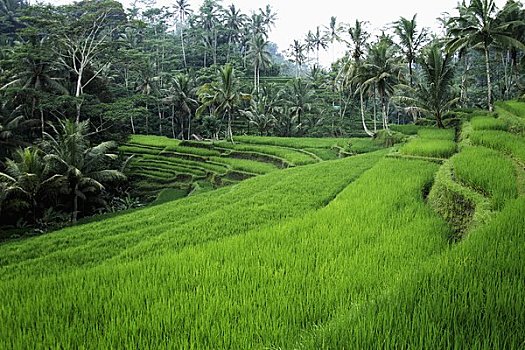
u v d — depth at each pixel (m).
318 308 4.91
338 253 7.19
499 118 25.28
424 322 3.64
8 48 38.50
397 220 9.11
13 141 30.08
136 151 41.00
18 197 23.66
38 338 4.68
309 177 18.17
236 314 4.89
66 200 26.31
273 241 8.27
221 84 41.44
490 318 3.60
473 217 8.32
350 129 51.47
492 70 43.22
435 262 5.25
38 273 9.48
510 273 4.50
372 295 4.74
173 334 4.55
